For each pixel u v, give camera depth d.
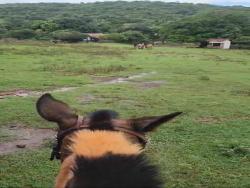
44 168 8.46
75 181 1.31
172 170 8.58
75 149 1.51
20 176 8.00
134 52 56.34
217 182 8.14
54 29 107.50
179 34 100.38
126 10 192.62
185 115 14.39
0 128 11.73
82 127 1.75
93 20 143.25
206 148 10.39
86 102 16.56
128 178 1.28
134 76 27.12
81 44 79.12
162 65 36.16
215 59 48.34
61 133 1.75
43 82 21.83
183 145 10.56
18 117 12.94
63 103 1.92
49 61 35.97
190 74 29.44
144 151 1.58
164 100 17.50
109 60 39.84
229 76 29.14
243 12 120.12
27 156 9.21
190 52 63.56
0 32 95.88
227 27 99.81
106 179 1.27
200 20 103.19
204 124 13.09
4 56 39.12
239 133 12.15
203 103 17.09
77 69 29.25
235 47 88.62
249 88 22.92
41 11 183.75
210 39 92.44
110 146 1.50
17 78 22.95
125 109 15.40
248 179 8.37
